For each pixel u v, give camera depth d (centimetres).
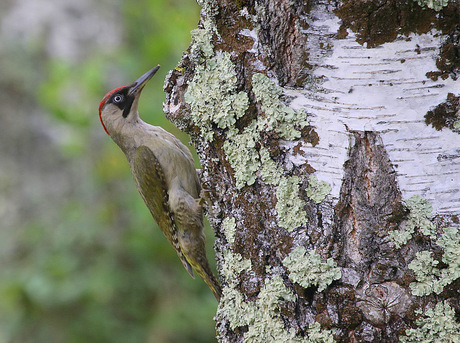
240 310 783
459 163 685
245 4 755
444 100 688
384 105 701
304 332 727
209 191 818
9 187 2005
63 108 1725
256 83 748
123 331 1644
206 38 782
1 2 2189
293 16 729
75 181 1952
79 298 1680
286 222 733
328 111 720
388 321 682
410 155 693
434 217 684
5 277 1781
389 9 690
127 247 1691
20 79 2122
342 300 701
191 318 1625
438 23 684
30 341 1655
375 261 693
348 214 709
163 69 1622
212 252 1558
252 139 761
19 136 2072
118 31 2102
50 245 1816
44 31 2152
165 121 1510
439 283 670
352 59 710
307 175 729
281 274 743
